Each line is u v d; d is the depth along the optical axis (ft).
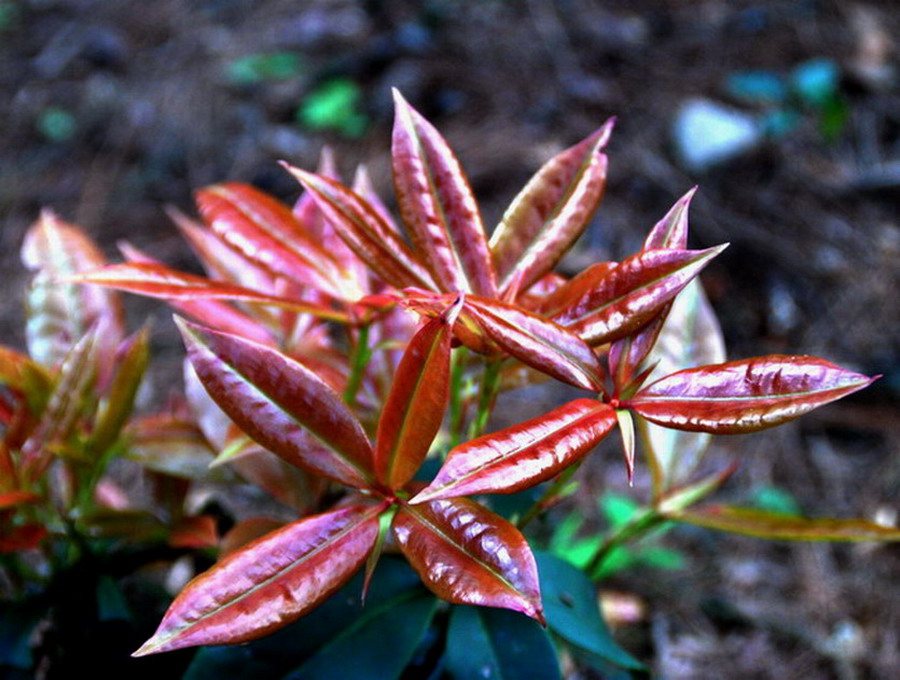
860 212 4.20
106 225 4.16
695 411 1.04
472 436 1.27
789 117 4.52
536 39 5.01
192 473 1.53
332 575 1.03
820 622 3.01
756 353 3.69
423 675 1.51
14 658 1.51
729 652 2.93
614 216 4.10
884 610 3.03
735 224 4.10
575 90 4.69
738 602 3.07
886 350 3.69
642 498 3.26
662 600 3.06
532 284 1.20
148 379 3.53
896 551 3.20
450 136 4.50
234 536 1.37
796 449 3.49
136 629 1.62
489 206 4.15
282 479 1.50
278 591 1.01
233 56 5.04
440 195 1.19
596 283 1.10
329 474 1.10
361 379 1.47
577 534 3.17
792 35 5.04
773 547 3.25
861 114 4.64
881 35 5.02
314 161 4.45
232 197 1.37
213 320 1.54
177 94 4.83
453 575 1.01
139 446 1.53
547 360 1.04
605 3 5.32
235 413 1.09
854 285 3.91
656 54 4.93
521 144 4.41
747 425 1.01
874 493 3.33
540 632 1.38
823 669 2.88
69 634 1.59
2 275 3.97
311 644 1.35
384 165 4.36
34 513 1.49
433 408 1.04
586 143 1.25
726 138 4.37
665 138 4.45
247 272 1.62
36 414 1.43
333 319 1.32
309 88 4.81
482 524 1.04
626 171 4.29
